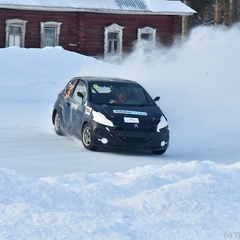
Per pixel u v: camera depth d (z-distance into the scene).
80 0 98.81
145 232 19.84
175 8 104.94
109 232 19.30
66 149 38.41
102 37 101.38
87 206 21.53
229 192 24.36
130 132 37.50
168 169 27.41
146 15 103.81
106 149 39.31
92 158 35.84
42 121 50.25
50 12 97.62
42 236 18.62
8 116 52.31
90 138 37.94
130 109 38.88
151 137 37.88
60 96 44.03
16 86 67.56
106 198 23.08
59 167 32.78
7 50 75.75
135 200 22.56
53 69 74.38
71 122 41.03
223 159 38.06
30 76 71.38
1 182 22.47
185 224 20.89
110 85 40.81
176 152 40.09
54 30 98.44
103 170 32.50
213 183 24.58
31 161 34.25
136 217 21.19
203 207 22.36
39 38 97.25
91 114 38.34
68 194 22.08
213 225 21.02
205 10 162.25
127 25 103.00
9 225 19.27
